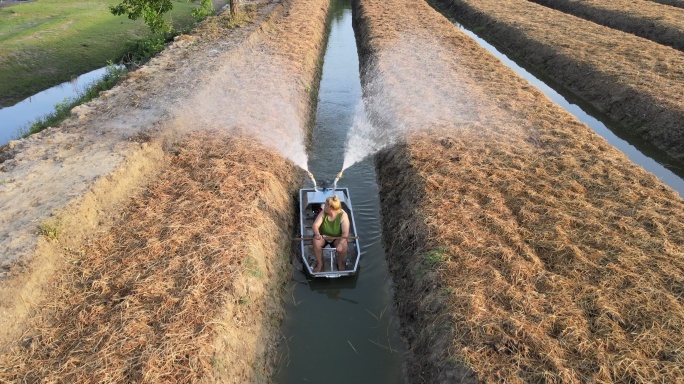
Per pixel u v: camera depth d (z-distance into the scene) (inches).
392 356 313.9
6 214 343.3
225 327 279.0
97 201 370.0
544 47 832.3
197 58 709.3
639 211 362.9
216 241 339.3
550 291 293.1
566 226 350.9
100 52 890.1
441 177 419.8
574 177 416.8
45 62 812.6
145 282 301.1
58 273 309.7
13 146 456.4
